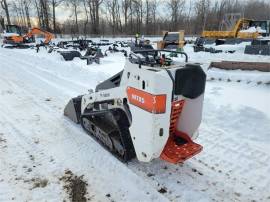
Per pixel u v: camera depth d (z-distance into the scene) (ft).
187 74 10.69
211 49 59.26
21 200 10.85
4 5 163.84
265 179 12.15
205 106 20.74
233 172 12.66
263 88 26.32
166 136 10.85
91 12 178.91
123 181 11.93
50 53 62.28
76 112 18.02
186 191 11.28
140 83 10.64
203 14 207.10
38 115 19.93
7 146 15.16
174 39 61.36
